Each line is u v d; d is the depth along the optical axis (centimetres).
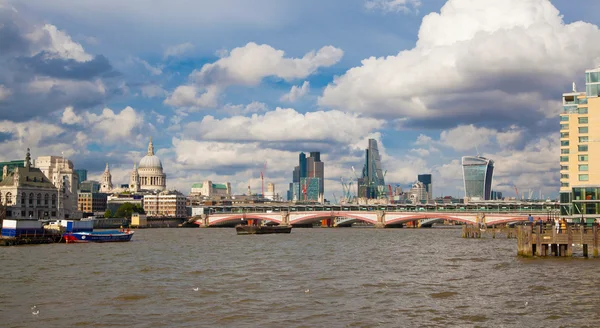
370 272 10656
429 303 7469
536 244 12244
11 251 16575
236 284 9200
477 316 6694
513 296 7831
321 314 6906
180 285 9125
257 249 17238
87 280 9769
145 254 15250
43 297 8100
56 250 17000
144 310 7200
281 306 7381
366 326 6316
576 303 7319
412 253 15050
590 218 18212
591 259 11669
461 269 10856
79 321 6631
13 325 6469
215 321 6606
